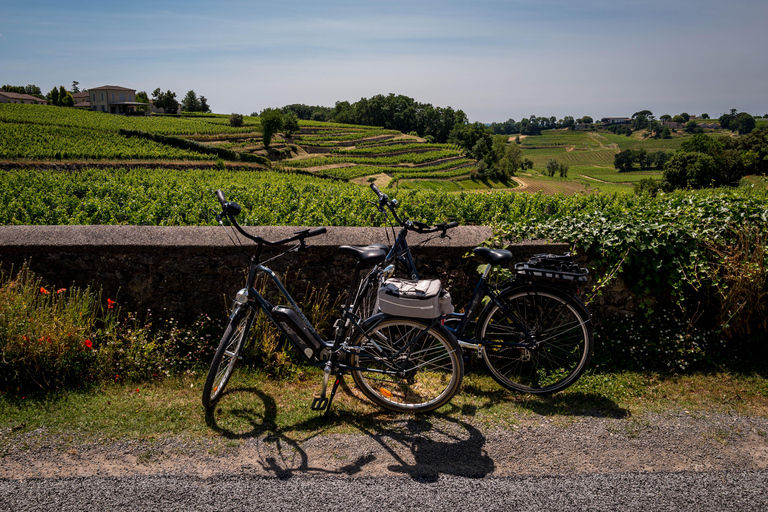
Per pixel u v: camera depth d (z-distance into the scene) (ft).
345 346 10.12
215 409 10.12
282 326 10.26
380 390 10.56
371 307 11.87
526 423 9.96
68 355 11.12
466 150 456.86
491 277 13.19
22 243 12.42
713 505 7.43
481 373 12.28
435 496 7.52
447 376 11.17
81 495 7.33
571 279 10.47
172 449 8.66
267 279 13.16
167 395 10.65
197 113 503.61
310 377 11.78
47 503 7.13
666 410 10.50
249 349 12.26
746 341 13.14
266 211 26.30
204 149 236.43
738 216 13.48
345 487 7.70
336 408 10.41
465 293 13.62
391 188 46.39
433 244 13.19
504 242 13.28
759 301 12.63
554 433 9.55
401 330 10.55
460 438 9.35
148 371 11.50
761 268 12.50
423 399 10.59
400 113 597.52
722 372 12.28
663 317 13.53
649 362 12.77
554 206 21.58
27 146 187.01
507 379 11.46
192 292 13.24
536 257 10.94
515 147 471.21
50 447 8.57
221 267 13.12
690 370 12.47
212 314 13.37
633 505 7.39
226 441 8.98
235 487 7.64
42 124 263.49
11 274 12.21
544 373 11.69
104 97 451.94
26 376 10.73
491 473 8.18
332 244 13.11
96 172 117.29
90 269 12.91
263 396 10.80
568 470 8.30
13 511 6.93
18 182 71.77
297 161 307.99
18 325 11.03
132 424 9.41
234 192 46.65
